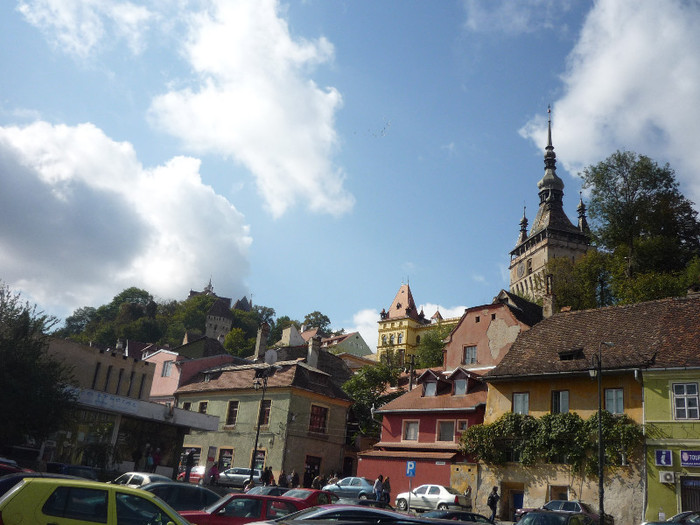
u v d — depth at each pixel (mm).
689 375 26797
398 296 131250
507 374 33188
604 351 31125
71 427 35969
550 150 135125
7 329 31062
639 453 27172
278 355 63750
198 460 51562
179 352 62344
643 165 66000
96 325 151625
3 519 9023
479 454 33062
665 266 63312
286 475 42281
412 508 33156
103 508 9602
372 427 50719
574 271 75000
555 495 29641
